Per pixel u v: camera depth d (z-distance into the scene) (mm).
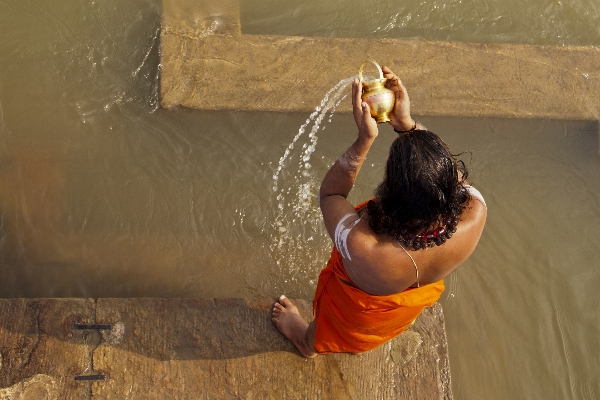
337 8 4102
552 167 3697
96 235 3164
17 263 3039
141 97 3574
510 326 3152
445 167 1405
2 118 3406
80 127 3451
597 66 3910
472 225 1597
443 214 1463
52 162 3330
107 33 3717
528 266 3346
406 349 2637
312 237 3285
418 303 1812
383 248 1570
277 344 2576
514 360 3055
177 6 3758
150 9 3809
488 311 3189
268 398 2463
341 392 2512
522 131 3795
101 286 3018
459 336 3098
